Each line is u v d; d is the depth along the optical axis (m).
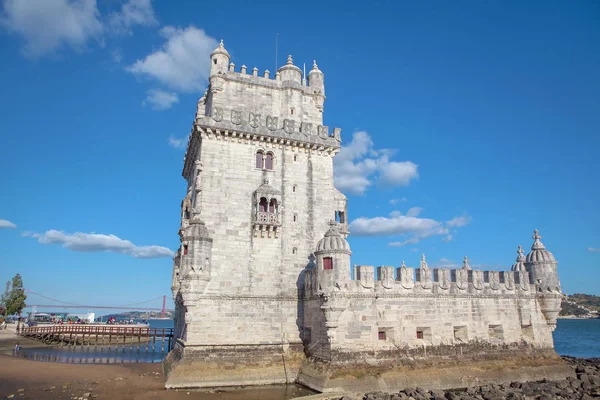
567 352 79.81
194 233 35.59
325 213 41.38
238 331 36.00
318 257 35.22
